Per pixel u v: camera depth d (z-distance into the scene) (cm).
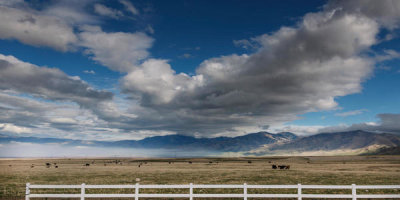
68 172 6812
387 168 8994
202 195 1770
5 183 3800
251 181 4284
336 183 3875
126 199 2359
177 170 7938
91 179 4619
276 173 6456
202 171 7331
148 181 4281
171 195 1775
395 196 1730
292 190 3022
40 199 2220
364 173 6262
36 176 5284
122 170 7962
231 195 1794
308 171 7400
